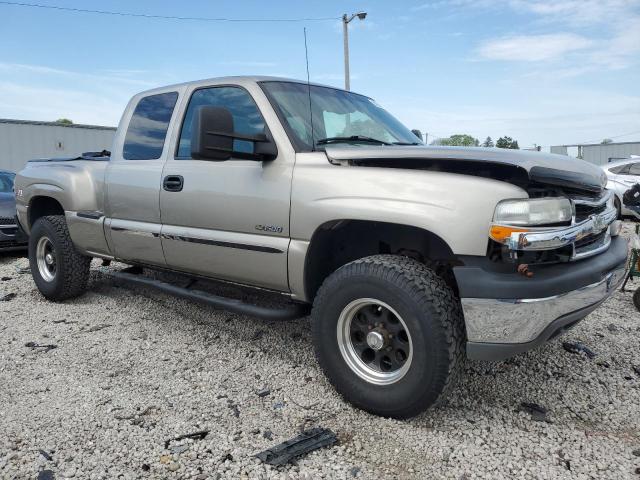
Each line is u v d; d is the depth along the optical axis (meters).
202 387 3.32
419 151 2.90
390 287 2.72
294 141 3.29
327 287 3.00
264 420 2.92
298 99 3.60
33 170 5.43
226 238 3.54
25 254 8.79
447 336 2.63
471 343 2.64
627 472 2.44
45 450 2.62
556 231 2.54
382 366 2.95
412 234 3.17
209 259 3.72
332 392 3.24
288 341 4.08
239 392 3.26
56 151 24.19
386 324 2.88
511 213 2.52
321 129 3.51
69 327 4.48
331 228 3.09
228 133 3.08
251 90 3.54
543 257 2.64
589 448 2.64
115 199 4.44
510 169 2.67
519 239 2.48
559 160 2.93
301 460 2.54
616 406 3.07
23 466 2.49
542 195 2.67
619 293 5.41
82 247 4.90
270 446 2.66
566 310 2.62
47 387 3.32
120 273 4.82
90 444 2.67
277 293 3.46
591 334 4.20
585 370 3.53
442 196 2.64
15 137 23.03
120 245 4.47
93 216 4.65
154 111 4.31
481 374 3.47
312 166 3.14
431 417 2.94
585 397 3.18
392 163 2.93
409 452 2.61
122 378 3.46
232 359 3.76
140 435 2.76
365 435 2.76
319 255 3.23
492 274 2.56
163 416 2.96
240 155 3.18
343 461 2.54
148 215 4.14
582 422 2.90
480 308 2.57
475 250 2.58
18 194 5.58
